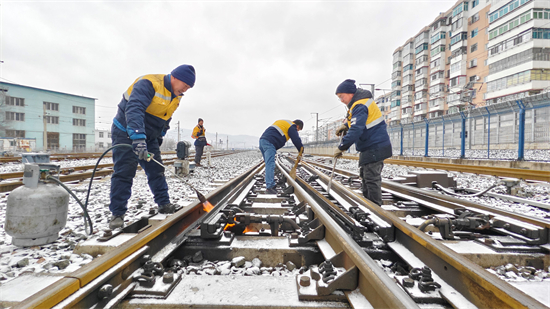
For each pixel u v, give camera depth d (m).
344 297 1.40
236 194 3.70
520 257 1.89
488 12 37.44
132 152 2.55
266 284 1.52
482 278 1.25
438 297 1.37
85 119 47.91
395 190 4.70
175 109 2.81
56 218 2.24
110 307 1.28
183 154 7.55
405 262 1.85
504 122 25.02
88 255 1.97
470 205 2.94
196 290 1.46
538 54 30.61
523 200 4.27
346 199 3.62
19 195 2.11
